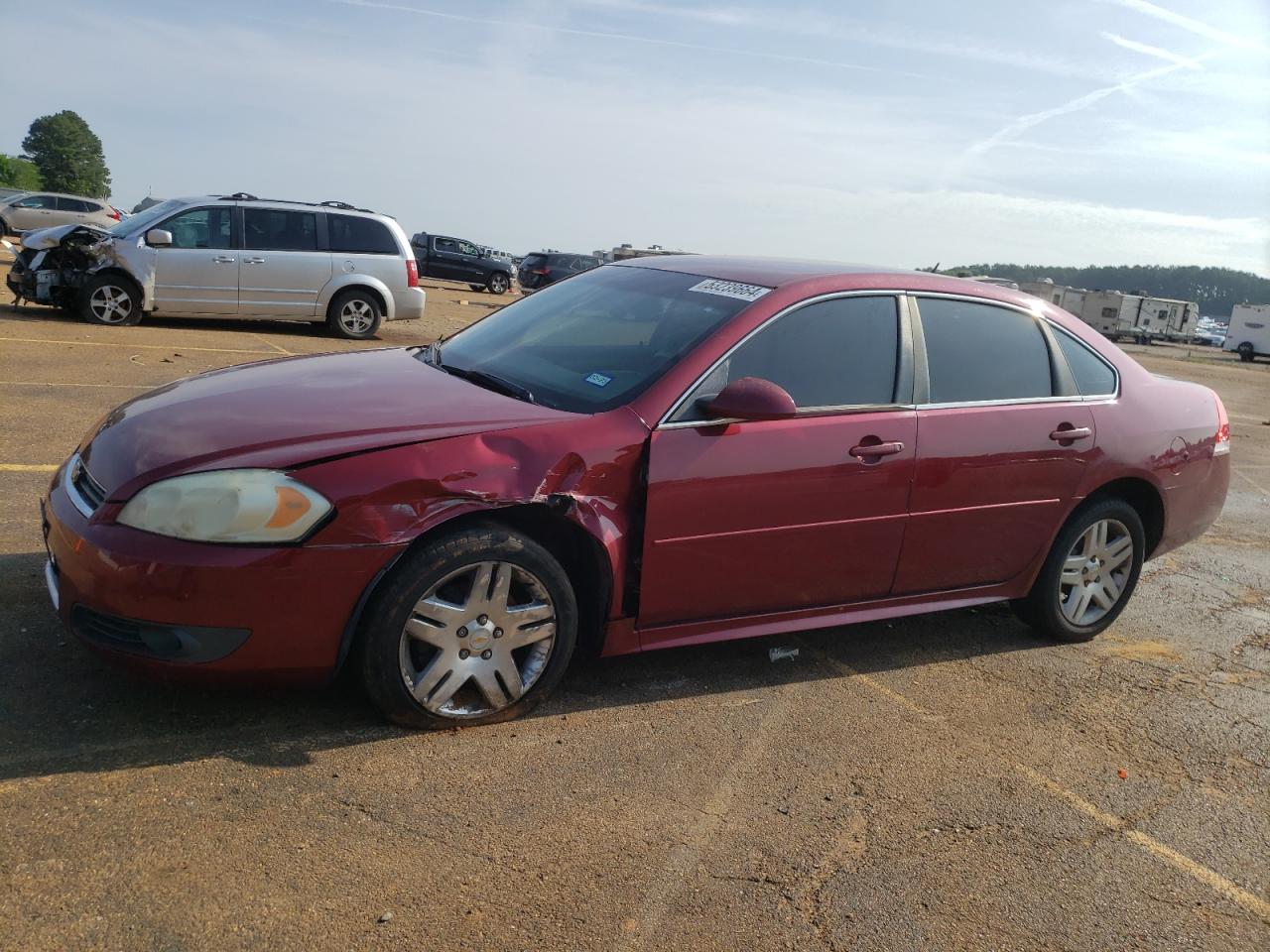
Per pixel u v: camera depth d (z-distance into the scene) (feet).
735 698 12.50
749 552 11.90
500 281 113.70
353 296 45.06
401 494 9.75
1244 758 12.35
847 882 9.04
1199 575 20.38
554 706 11.68
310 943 7.46
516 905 8.17
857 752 11.48
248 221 42.93
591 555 11.05
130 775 9.19
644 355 12.04
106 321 41.19
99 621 9.57
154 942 7.25
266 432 10.08
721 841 9.43
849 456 12.26
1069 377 14.64
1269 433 47.11
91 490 10.07
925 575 13.55
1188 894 9.48
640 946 7.89
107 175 382.83
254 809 8.95
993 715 12.87
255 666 9.61
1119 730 12.80
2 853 7.92
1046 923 8.80
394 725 10.57
